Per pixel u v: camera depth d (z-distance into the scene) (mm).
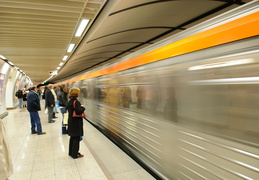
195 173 2393
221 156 2027
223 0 4953
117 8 4723
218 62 2074
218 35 2076
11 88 14836
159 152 3184
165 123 3006
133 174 3373
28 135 6062
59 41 6312
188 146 2512
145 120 3656
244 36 1803
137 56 4004
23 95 16125
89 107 9109
